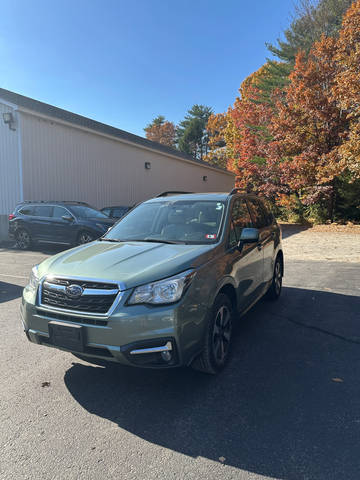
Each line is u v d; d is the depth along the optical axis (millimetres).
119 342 2748
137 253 3439
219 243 3734
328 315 5211
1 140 14398
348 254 10758
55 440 2475
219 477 2129
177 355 2828
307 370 3518
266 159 20438
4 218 14586
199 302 3029
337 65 16141
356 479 2092
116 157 19234
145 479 2113
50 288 3119
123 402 2969
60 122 15367
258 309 5527
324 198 18844
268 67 28250
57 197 15609
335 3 26406
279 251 6051
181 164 26172
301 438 2480
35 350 4039
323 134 17312
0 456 2312
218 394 3084
